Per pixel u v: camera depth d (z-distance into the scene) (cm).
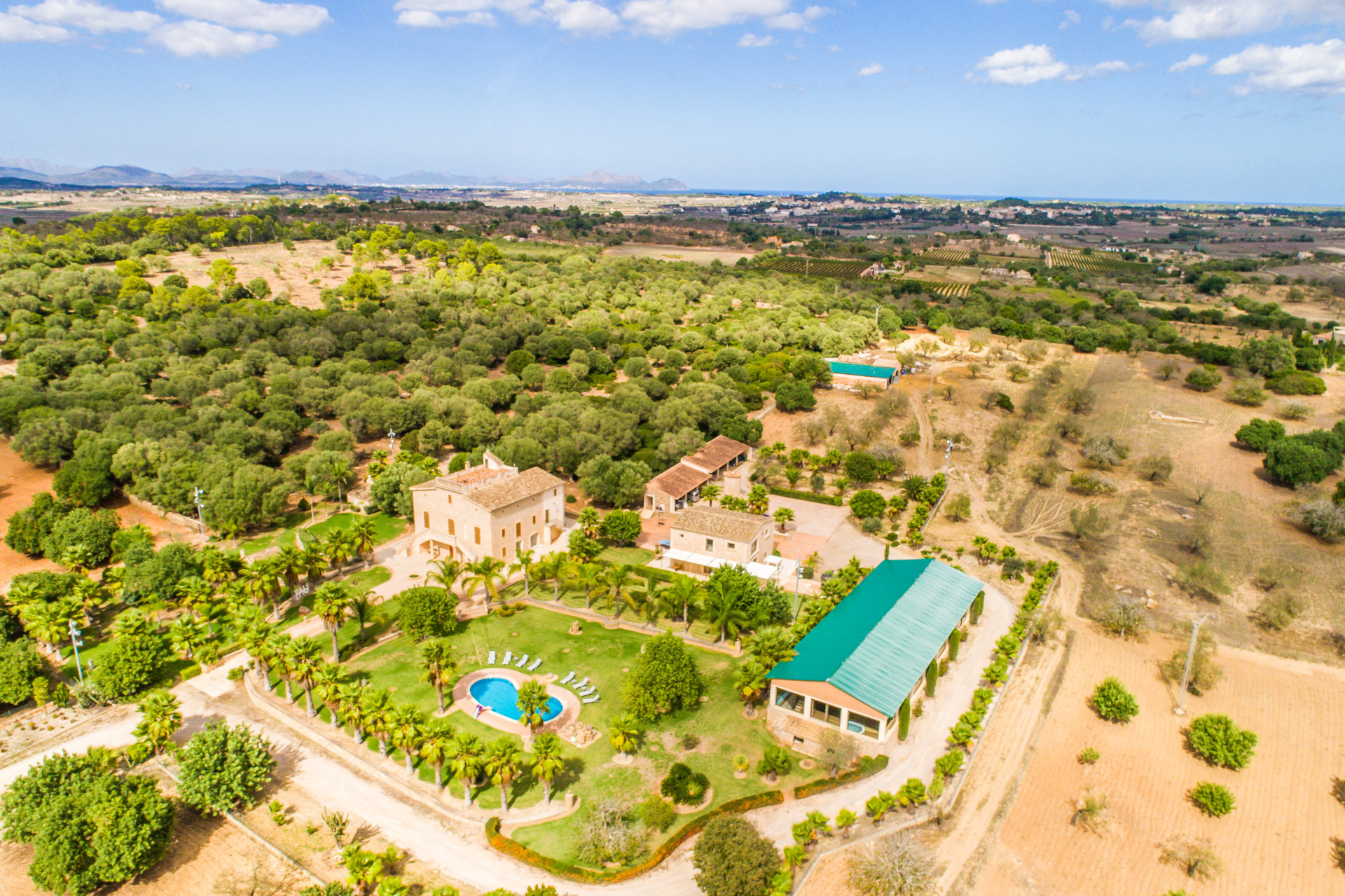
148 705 5978
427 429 12700
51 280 18900
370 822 5450
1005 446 13050
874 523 10494
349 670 7175
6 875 5062
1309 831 5619
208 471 10562
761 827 5378
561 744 6184
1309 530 9788
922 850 5169
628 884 4931
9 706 6794
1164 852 5391
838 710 6347
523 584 8994
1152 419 13638
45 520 9475
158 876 5038
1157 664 7638
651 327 19488
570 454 11850
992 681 7106
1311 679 7419
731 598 7594
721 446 12825
